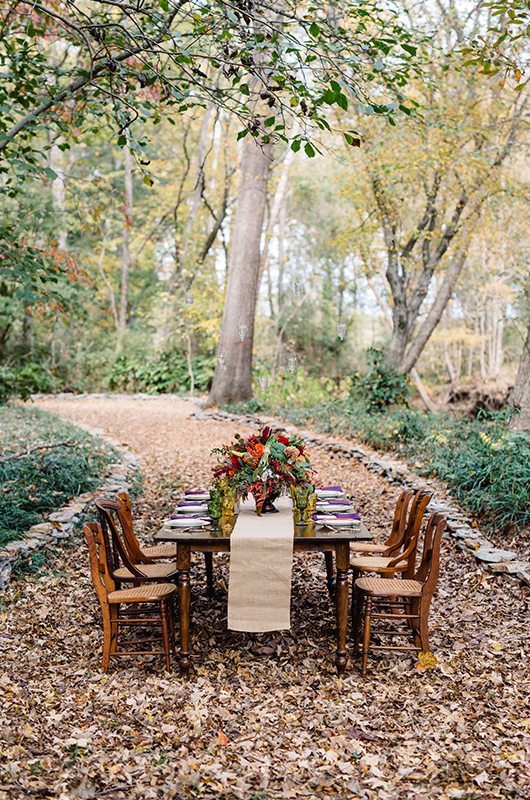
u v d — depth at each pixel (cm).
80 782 327
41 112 654
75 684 431
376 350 1492
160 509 844
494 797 319
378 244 1842
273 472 496
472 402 1919
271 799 318
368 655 476
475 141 1377
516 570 589
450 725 382
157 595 453
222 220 2362
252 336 1706
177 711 400
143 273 3167
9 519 672
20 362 2167
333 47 466
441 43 1252
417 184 1402
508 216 1483
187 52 507
